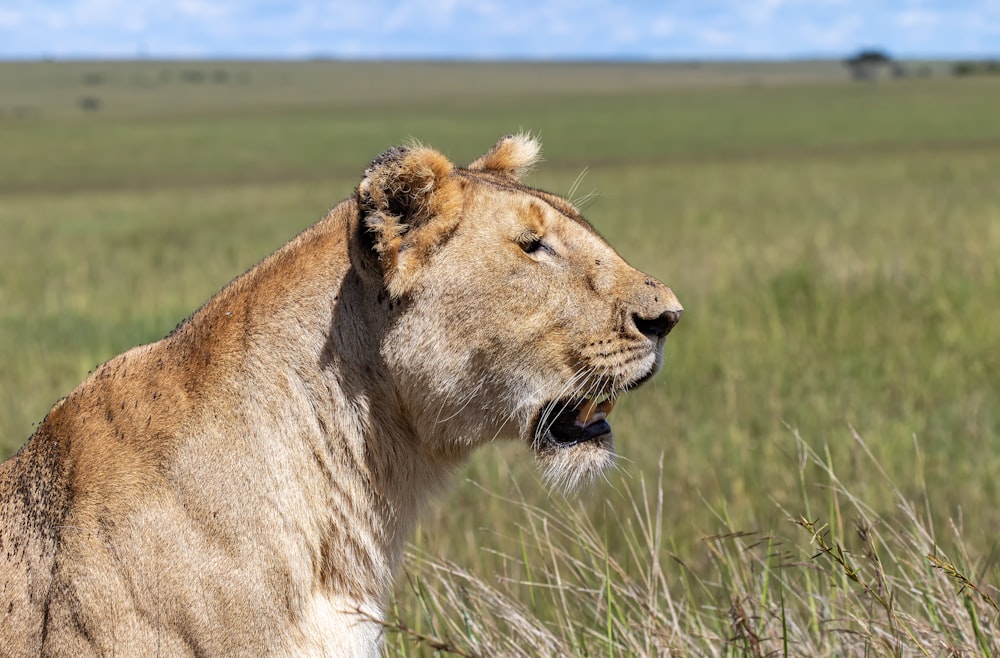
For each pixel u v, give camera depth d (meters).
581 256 6.55
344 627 5.95
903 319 19.27
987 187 50.66
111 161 108.62
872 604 7.43
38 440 6.08
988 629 7.11
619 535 11.04
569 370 6.48
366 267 6.04
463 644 7.68
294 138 135.38
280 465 5.89
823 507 11.36
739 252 29.55
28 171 98.75
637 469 12.81
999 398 14.98
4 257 36.22
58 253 37.09
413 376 6.28
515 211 6.42
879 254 25.64
